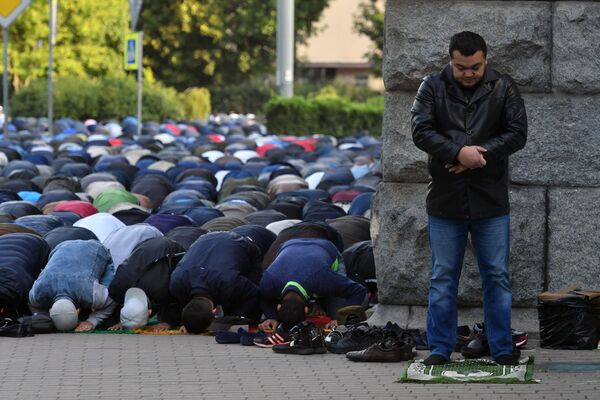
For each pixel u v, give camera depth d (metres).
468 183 9.62
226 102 81.00
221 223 15.34
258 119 67.88
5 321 12.20
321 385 9.44
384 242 11.76
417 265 11.69
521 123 9.50
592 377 9.58
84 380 9.69
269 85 83.38
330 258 12.33
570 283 11.46
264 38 81.00
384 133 11.71
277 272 12.05
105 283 12.91
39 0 67.75
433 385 9.38
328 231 13.43
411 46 11.54
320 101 49.66
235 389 9.29
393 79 11.61
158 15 79.31
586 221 11.40
